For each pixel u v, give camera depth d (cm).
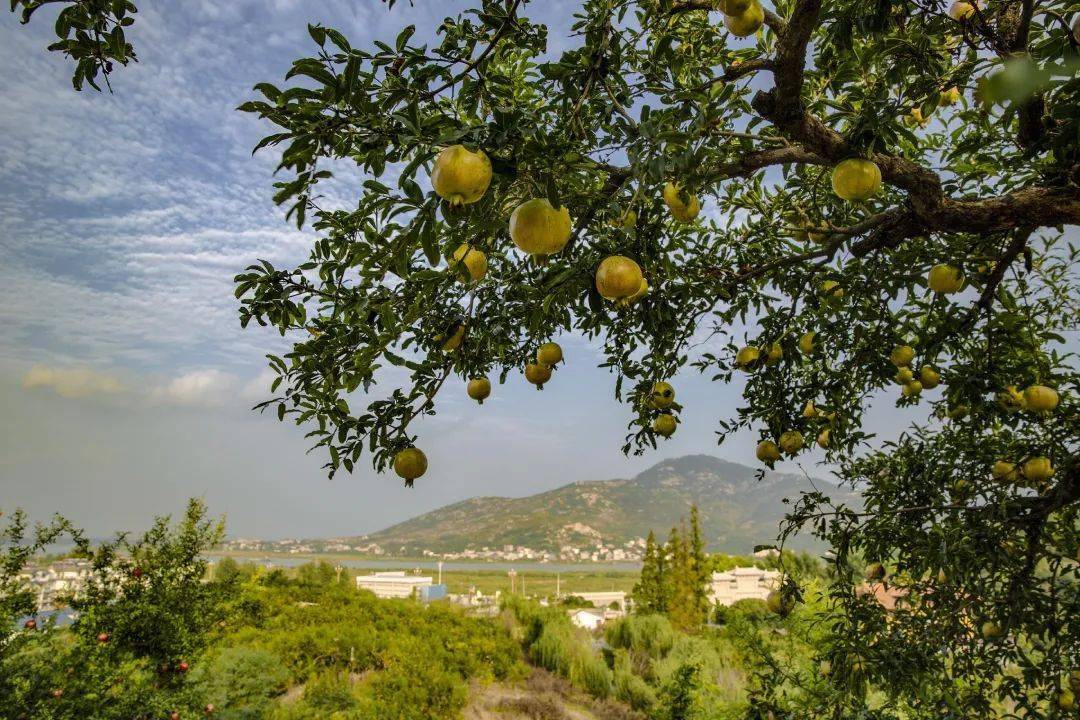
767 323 365
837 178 209
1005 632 306
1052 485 321
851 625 314
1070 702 310
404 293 239
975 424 338
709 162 199
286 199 172
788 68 200
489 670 1482
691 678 735
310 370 244
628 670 1478
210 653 857
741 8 215
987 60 219
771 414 382
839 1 237
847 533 327
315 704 988
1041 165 262
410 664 1307
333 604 1706
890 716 381
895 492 353
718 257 373
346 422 253
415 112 158
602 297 213
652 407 378
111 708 536
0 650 519
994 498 307
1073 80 159
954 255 298
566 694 1426
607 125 222
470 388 308
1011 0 224
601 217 248
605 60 200
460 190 141
